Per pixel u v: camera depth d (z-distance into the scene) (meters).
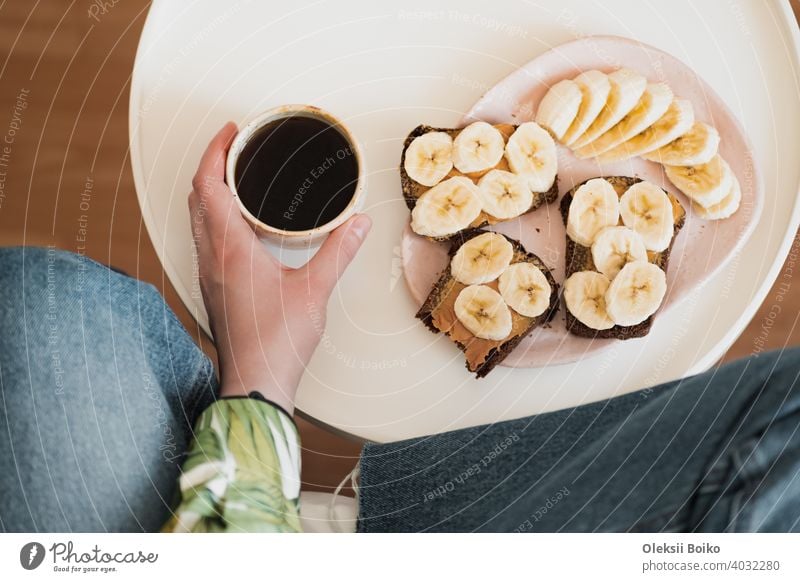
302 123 0.66
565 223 0.70
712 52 0.73
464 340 0.69
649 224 0.68
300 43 0.73
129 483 0.65
